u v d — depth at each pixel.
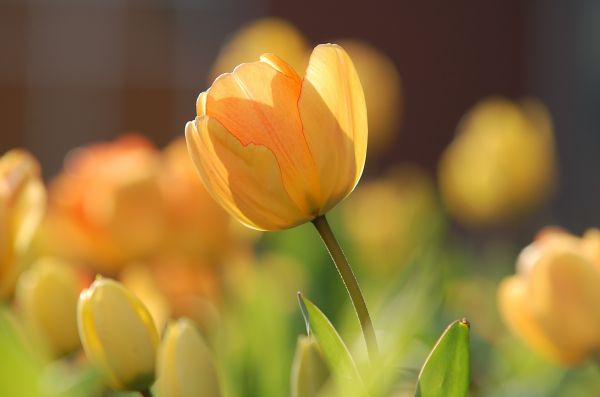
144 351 0.89
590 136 5.60
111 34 6.45
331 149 0.86
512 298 0.97
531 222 2.15
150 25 6.45
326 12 5.77
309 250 1.19
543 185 1.71
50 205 1.13
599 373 0.96
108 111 6.46
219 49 6.30
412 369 0.97
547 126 1.74
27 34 6.40
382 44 5.81
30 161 0.97
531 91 5.80
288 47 1.28
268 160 0.85
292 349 1.07
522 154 1.68
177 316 1.04
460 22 5.84
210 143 0.85
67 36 6.42
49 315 0.97
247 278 1.11
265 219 0.86
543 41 5.76
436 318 1.08
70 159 1.20
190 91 6.41
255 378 0.99
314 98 0.85
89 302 0.89
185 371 0.90
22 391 0.89
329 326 0.83
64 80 6.44
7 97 6.41
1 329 0.92
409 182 1.93
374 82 1.42
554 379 1.08
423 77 5.83
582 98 5.64
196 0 6.39
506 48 5.83
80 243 1.12
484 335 1.26
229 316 1.09
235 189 0.85
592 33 5.61
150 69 6.45
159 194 1.11
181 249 1.11
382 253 1.44
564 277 0.96
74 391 0.96
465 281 1.45
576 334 0.96
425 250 1.17
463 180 1.71
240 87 0.85
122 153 1.13
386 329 0.99
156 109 6.45
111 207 1.10
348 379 0.83
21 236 0.96
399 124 5.82
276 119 0.85
